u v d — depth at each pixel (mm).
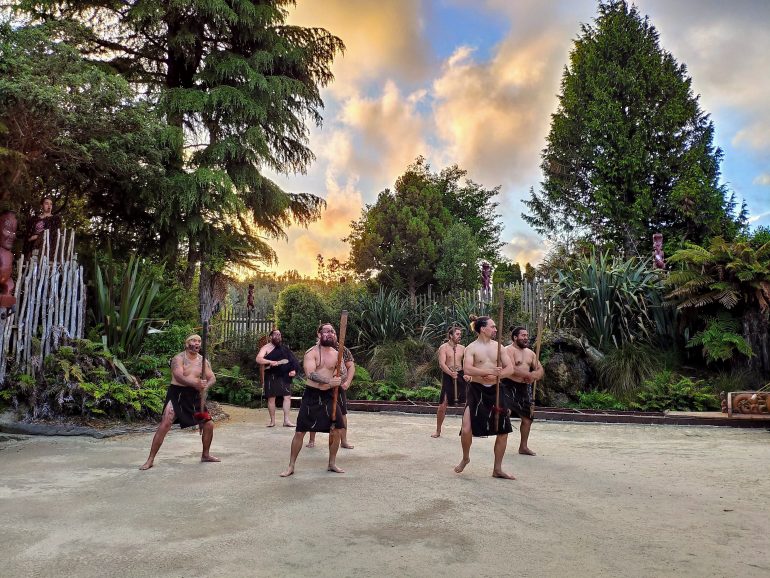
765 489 5293
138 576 3145
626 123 25266
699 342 12633
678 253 13414
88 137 11727
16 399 8258
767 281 12078
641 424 10164
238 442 7723
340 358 5754
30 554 3457
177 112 16641
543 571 3256
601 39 26719
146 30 16750
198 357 6363
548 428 9695
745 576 3203
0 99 9961
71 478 5480
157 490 5035
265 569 3252
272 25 18766
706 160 24875
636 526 4121
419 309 17031
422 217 22906
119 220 16719
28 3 15055
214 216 16953
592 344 13789
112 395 8578
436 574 3199
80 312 9570
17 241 11492
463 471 5988
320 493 4969
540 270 21406
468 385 5867
